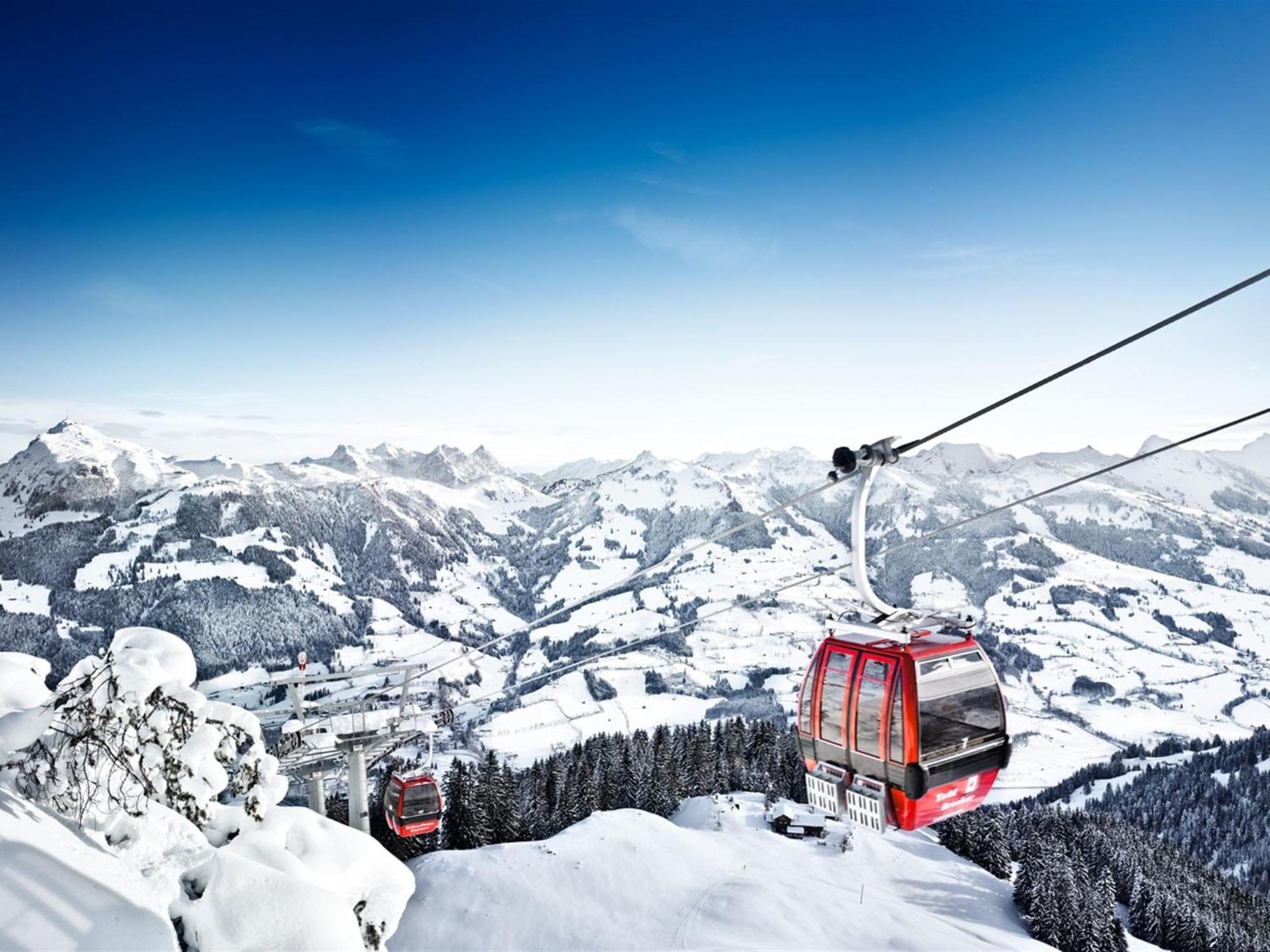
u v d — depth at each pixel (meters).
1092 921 74.00
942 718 8.66
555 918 59.59
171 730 8.97
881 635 9.30
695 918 62.22
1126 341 7.52
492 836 75.75
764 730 123.31
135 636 9.65
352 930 8.38
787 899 67.19
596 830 75.62
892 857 85.81
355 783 18.77
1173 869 103.81
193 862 8.59
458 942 56.28
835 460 9.45
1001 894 82.50
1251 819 157.75
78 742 8.48
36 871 6.87
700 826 89.56
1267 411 8.83
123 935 6.89
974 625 9.38
